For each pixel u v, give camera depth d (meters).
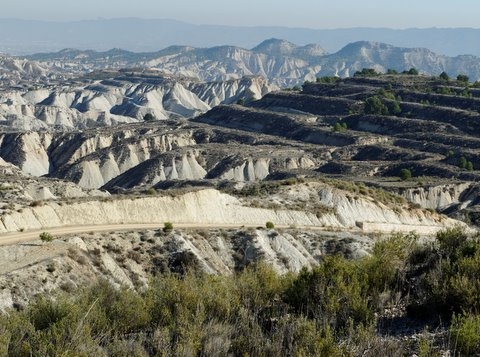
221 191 77.69
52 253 43.84
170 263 50.31
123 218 61.03
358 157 171.50
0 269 39.75
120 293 21.94
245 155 174.88
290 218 71.25
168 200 65.88
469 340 14.62
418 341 15.67
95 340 16.78
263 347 15.67
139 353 15.74
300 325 16.23
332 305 17.88
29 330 17.72
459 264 19.72
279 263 54.38
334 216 74.56
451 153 155.25
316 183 82.69
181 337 16.50
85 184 182.50
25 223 53.41
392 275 21.39
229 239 57.66
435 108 195.62
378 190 89.06
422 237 63.91
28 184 100.94
